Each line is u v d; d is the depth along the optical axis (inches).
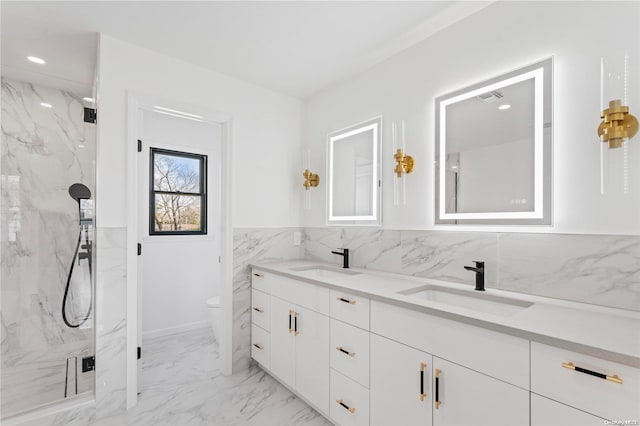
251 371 99.7
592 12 52.3
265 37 78.8
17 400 78.3
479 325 43.9
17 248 95.4
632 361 31.4
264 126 108.6
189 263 136.3
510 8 62.9
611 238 49.4
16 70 92.4
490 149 65.5
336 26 74.2
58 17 69.9
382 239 88.0
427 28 74.7
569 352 36.5
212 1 65.3
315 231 113.0
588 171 52.2
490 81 65.8
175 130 134.8
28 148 98.0
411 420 53.6
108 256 76.8
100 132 76.1
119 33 76.8
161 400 82.2
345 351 66.5
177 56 88.0
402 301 54.4
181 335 129.8
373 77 93.2
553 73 56.6
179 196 136.8
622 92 48.2
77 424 71.9
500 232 63.1
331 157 107.9
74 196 101.2
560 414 37.1
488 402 43.6
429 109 77.7
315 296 75.6
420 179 79.2
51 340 94.0
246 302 102.0
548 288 56.2
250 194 104.3
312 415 76.0
